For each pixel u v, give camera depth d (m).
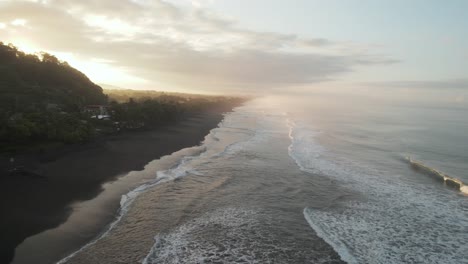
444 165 35.06
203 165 33.12
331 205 22.86
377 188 26.86
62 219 18.50
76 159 32.47
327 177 29.55
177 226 18.73
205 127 66.50
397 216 21.14
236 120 86.81
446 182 28.98
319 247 16.86
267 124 76.56
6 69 69.12
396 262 15.62
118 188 24.56
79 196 22.31
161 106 67.44
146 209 20.97
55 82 79.56
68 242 16.05
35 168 28.03
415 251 16.72
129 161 32.94
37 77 75.94
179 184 26.44
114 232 17.56
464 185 26.80
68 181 25.38
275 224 19.52
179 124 69.00
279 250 16.48
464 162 36.72
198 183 26.95
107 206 20.92
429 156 39.81
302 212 21.47
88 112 57.62
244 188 26.05
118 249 15.80
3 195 21.67
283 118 94.62
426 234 18.66
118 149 38.59
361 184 27.80
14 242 15.67
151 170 30.11
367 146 46.50
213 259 15.44
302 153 40.38
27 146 33.62
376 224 19.88
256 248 16.62
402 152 42.28
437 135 57.25
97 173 28.00
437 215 21.44
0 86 59.66
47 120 38.41
